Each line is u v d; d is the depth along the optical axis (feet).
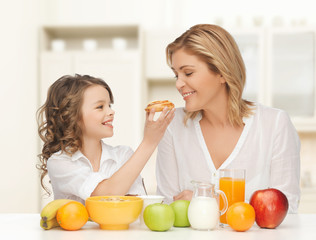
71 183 3.88
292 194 4.60
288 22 12.32
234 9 12.46
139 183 4.46
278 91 11.51
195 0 12.60
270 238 2.87
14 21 10.39
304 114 11.41
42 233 3.04
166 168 5.12
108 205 3.07
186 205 3.33
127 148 4.91
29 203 11.05
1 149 9.48
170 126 5.13
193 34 4.28
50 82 11.76
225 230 3.17
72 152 4.16
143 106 11.86
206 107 4.66
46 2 12.86
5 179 9.62
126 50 11.75
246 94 11.59
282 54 11.54
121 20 12.80
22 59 10.95
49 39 12.39
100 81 4.45
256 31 11.60
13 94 10.28
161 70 11.82
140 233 3.03
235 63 4.43
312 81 11.42
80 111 4.15
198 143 4.94
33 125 11.66
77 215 3.08
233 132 4.84
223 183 3.40
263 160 4.73
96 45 12.29
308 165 12.08
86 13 12.85
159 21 12.72
